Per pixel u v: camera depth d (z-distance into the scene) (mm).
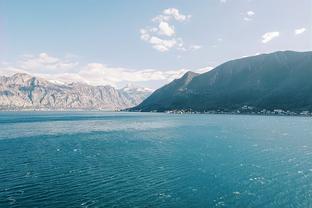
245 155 85500
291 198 48594
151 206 44594
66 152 91188
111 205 44594
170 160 78062
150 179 59031
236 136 135625
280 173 64500
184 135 141750
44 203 45000
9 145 107750
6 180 57188
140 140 122938
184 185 55094
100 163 73938
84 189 51969
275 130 165375
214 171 66188
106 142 116500
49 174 62062
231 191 51938
